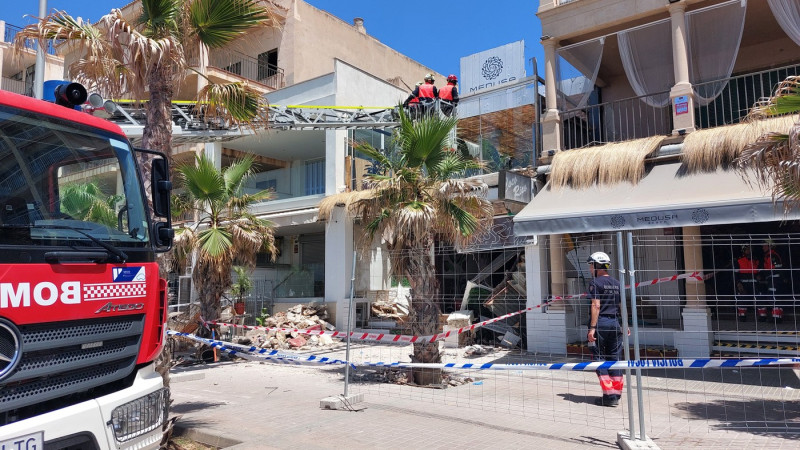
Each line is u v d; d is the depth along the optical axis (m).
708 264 12.17
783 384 8.35
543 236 12.16
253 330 13.99
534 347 11.84
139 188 4.58
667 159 10.17
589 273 12.71
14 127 3.77
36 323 3.37
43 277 3.45
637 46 11.75
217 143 19.55
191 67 6.65
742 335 10.29
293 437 5.78
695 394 7.84
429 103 13.73
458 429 6.12
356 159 17.45
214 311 12.57
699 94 10.83
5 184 3.56
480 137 14.81
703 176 9.38
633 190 9.86
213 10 6.49
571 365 5.60
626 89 13.38
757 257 11.60
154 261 4.47
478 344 12.88
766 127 8.91
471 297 13.69
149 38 5.95
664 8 10.80
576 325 12.14
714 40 10.66
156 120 6.22
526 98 14.11
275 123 13.89
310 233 20.88
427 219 8.48
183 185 13.18
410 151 8.88
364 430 6.07
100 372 3.81
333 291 16.58
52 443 3.35
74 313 3.61
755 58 11.99
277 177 19.61
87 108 5.92
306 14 23.98
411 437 5.80
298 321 15.54
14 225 3.46
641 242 12.40
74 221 3.90
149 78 6.27
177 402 7.69
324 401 7.16
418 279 8.94
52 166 3.93
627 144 10.62
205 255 11.84
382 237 9.62
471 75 16.52
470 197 9.09
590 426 6.21
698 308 10.26
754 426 6.08
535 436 5.82
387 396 7.95
